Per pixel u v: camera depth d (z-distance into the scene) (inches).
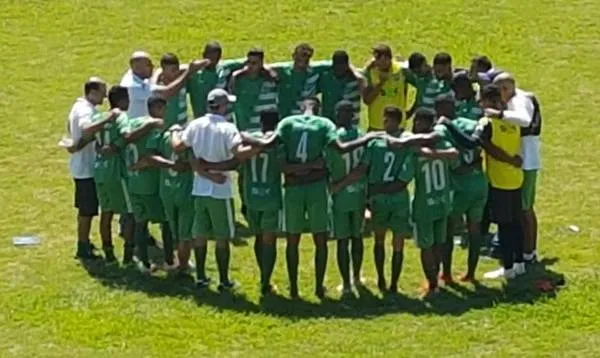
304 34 2039.9
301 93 1449.3
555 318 1165.7
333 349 1104.8
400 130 1229.1
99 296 1224.8
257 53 1441.9
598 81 1886.1
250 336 1135.6
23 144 1668.3
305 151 1192.2
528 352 1099.3
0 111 1772.9
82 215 1318.9
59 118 1752.0
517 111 1241.4
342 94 1444.4
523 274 1275.8
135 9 2127.2
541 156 1628.9
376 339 1123.3
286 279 1270.9
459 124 1232.2
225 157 1210.6
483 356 1090.7
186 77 1424.7
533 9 2128.4
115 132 1279.5
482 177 1234.6
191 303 1207.6
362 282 1262.3
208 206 1219.2
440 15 2103.8
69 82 1876.2
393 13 2111.2
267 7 2132.1
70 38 2030.0
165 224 1279.5
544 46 2003.0
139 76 1402.6
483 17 2098.9
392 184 1209.4
